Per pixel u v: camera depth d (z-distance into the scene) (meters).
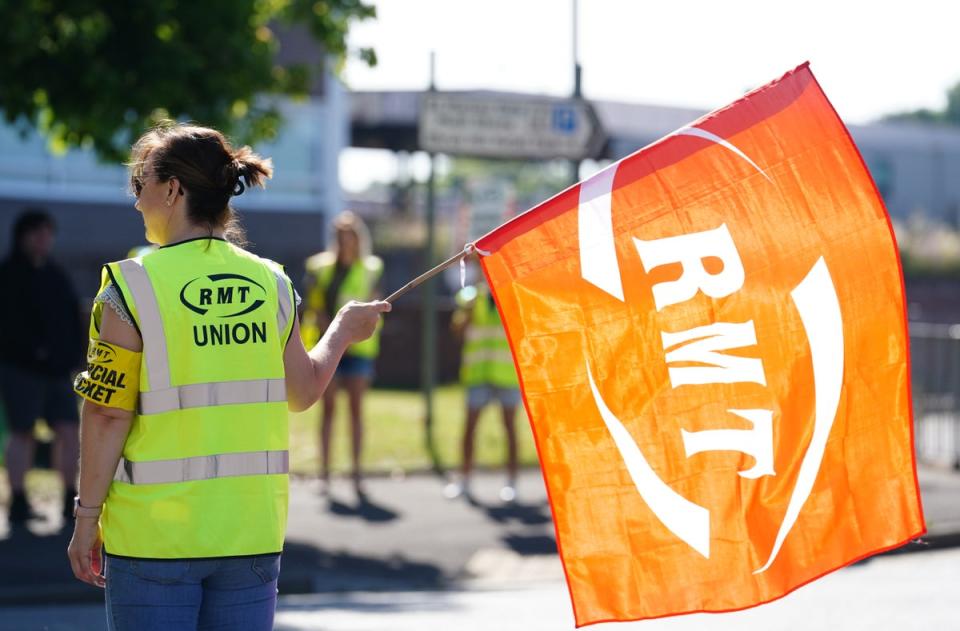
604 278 5.38
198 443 4.45
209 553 4.41
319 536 12.85
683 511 5.32
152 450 4.44
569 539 5.31
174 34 14.17
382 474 16.23
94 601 10.62
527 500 14.69
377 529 13.20
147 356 4.43
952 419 17.02
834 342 5.43
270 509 4.53
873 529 5.39
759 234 5.45
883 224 5.50
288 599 10.77
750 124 5.52
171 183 4.61
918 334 17.61
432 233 19.41
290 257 34.38
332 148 34.78
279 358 4.63
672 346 5.38
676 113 49.88
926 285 49.75
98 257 31.14
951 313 41.34
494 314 14.62
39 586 10.62
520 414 21.47
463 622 9.59
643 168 5.46
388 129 40.19
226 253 4.65
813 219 5.48
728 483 5.34
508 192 19.67
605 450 5.33
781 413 5.39
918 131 70.00
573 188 5.41
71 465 12.82
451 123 17.28
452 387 27.64
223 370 4.50
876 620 9.44
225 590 4.52
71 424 12.80
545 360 5.34
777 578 5.30
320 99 34.44
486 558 12.13
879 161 68.31
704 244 5.43
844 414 5.41
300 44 32.44
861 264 5.48
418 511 14.06
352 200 66.81
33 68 13.75
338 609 10.21
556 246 5.38
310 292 14.72
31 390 12.59
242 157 4.74
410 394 25.72
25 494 12.80
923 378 17.50
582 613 5.29
